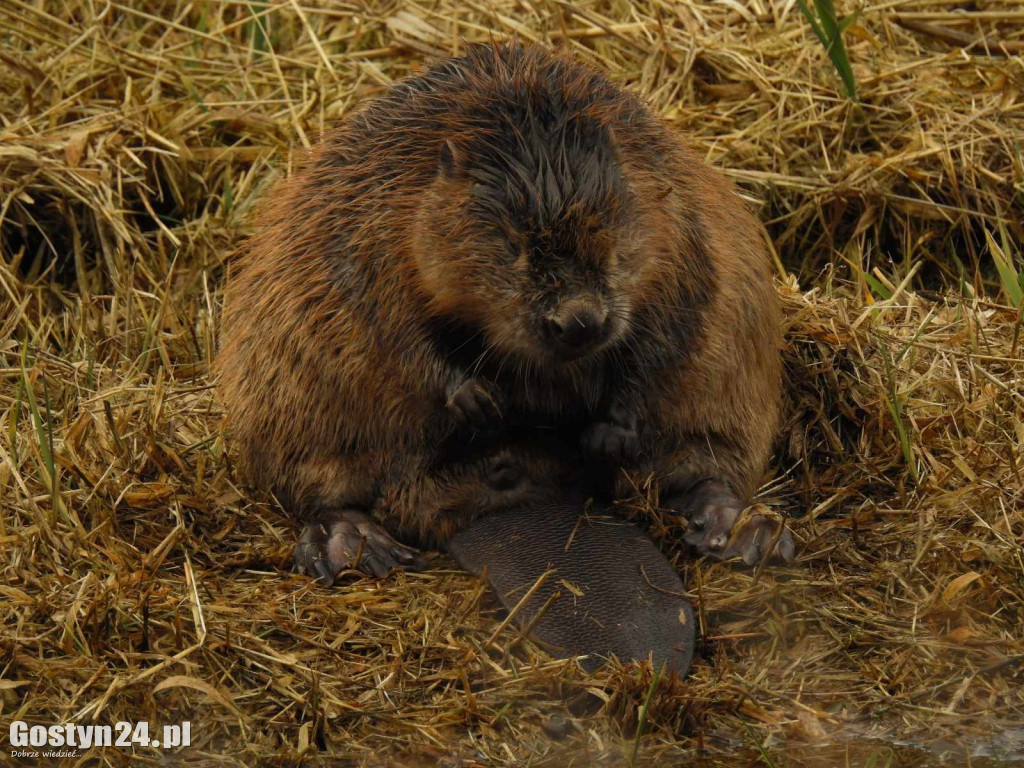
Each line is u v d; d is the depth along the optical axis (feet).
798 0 49.80
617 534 35.32
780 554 34.55
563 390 35.65
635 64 55.67
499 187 32.78
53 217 50.29
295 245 36.58
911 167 50.14
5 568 34.27
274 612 33.19
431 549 37.14
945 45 55.26
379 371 35.45
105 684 30.86
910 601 33.55
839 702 30.83
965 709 30.66
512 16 56.95
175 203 52.29
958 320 43.42
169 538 35.14
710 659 32.01
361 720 30.12
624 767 28.81
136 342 46.47
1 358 44.91
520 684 30.58
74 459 37.37
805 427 40.81
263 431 37.35
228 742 29.81
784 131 52.19
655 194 34.71
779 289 45.09
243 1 55.42
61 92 53.21
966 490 35.78
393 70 56.29
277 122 53.21
